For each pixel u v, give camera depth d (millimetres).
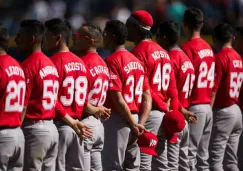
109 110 28484
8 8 64312
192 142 33500
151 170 31719
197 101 33125
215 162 35156
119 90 28672
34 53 26172
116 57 28875
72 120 27094
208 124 33938
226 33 34469
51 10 64375
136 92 29266
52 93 26359
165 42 31953
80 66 27531
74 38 28750
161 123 30609
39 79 25953
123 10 63031
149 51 30188
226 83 34531
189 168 33438
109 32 29031
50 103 26312
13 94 24953
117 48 29109
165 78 30656
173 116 30219
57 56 27219
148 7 62000
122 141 29109
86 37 28438
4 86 24703
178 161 32844
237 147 36156
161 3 60219
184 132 32312
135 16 30344
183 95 32219
